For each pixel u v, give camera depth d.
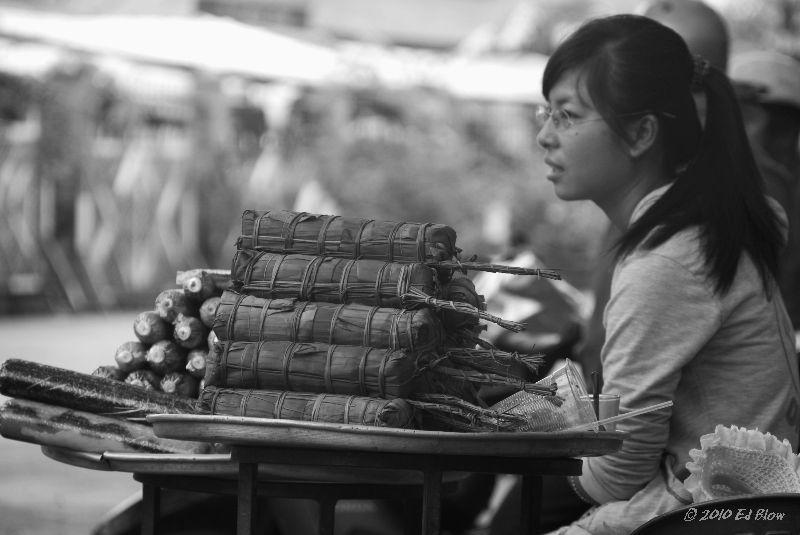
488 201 27.11
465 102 30.20
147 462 3.87
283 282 3.79
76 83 26.08
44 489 10.94
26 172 26.83
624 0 31.23
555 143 4.54
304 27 30.19
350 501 6.79
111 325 25.28
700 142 4.43
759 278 4.33
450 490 4.57
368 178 27.59
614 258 4.41
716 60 6.54
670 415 4.22
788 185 7.59
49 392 4.08
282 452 3.56
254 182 29.77
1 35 20.38
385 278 3.70
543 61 27.16
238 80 28.19
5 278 27.23
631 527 4.23
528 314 7.29
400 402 3.57
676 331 4.18
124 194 28.50
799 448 4.66
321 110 28.98
